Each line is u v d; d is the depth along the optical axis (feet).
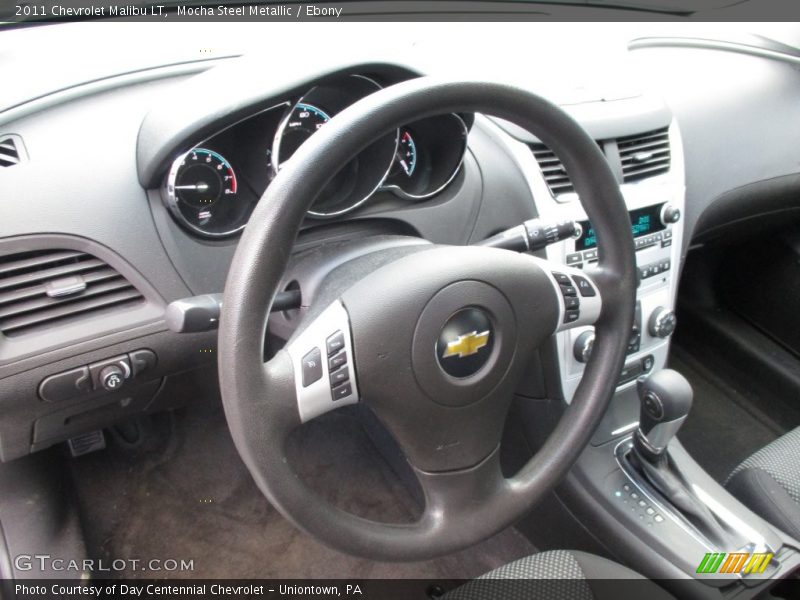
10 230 2.93
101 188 3.10
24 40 3.54
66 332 3.11
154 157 3.02
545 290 2.70
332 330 2.36
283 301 2.85
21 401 3.14
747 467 4.13
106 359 3.23
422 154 3.75
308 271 2.93
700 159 5.29
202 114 2.92
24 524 4.17
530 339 2.69
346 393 2.39
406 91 2.21
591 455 4.32
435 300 2.40
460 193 3.85
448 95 2.28
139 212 3.17
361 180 3.46
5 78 3.25
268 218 2.10
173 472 5.26
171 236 3.22
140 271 3.20
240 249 2.14
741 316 6.37
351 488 5.36
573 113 4.25
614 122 4.35
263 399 2.21
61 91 3.23
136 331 3.24
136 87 3.40
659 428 3.81
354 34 4.29
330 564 4.84
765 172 5.58
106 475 5.19
